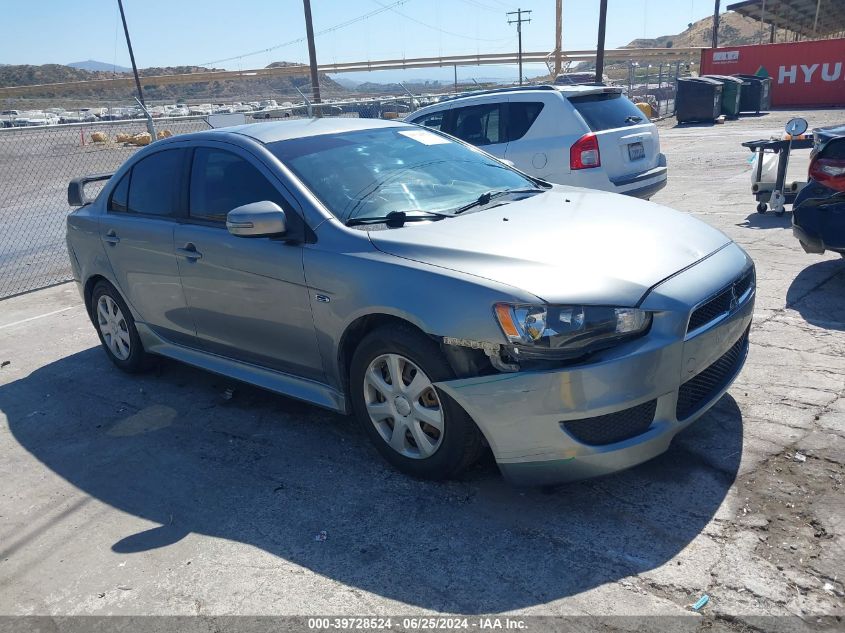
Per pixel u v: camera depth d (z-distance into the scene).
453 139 4.92
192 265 4.28
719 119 24.80
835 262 6.34
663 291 3.00
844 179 5.32
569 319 2.86
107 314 5.38
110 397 5.01
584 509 3.14
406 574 2.85
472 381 3.03
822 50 27.00
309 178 3.88
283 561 3.01
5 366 5.84
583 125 7.57
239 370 4.39
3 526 3.53
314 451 3.94
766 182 8.41
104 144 25.19
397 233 3.48
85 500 3.69
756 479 3.22
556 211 3.78
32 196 16.23
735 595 2.56
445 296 3.08
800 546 2.77
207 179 4.32
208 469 3.86
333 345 3.60
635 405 2.92
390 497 3.40
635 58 92.75
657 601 2.57
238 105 39.25
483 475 3.49
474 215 3.70
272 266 3.77
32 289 8.35
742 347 3.67
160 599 2.86
